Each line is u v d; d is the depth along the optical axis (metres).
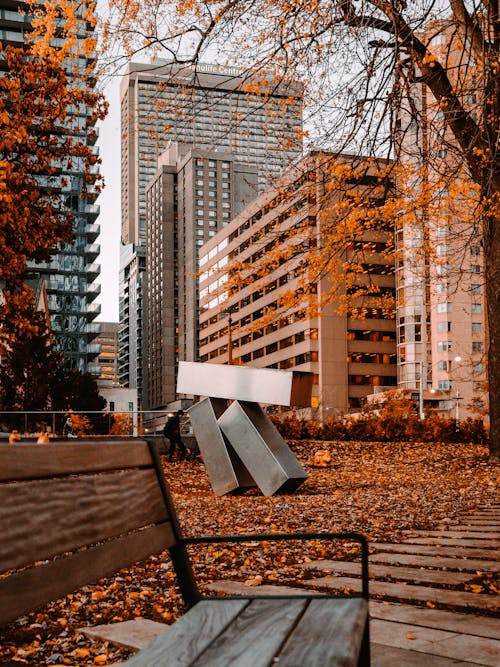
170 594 5.45
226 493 15.41
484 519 9.97
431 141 11.67
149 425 29.86
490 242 17.73
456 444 25.31
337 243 15.34
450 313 91.31
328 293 17.69
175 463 22.14
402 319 94.88
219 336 136.88
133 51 12.18
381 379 99.50
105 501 2.67
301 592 5.49
